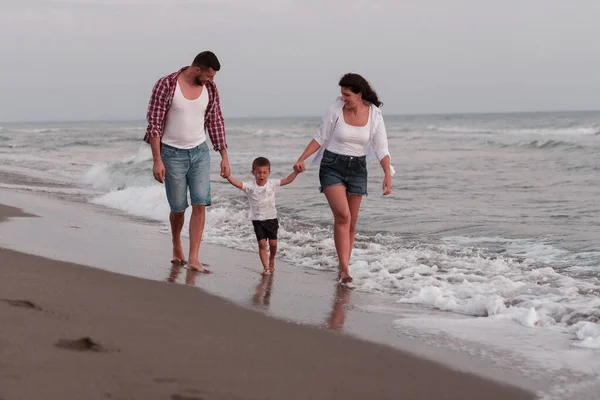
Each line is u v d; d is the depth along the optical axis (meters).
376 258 7.04
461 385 3.25
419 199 12.12
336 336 4.00
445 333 4.23
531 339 4.13
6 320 3.54
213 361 3.27
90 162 23.02
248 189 6.34
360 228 9.20
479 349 3.90
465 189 13.65
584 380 3.39
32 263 5.29
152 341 3.48
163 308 4.28
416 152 27.97
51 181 15.95
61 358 3.03
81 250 6.48
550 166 19.00
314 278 6.13
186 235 8.61
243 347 3.58
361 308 4.91
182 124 6.14
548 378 3.42
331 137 6.24
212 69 6.05
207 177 6.32
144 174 15.06
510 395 3.15
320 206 11.27
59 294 4.29
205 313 4.28
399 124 82.00
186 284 5.25
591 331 4.23
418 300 5.18
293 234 8.53
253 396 2.87
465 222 9.44
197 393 2.83
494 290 5.49
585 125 54.84
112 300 4.31
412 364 3.53
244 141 40.38
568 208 10.59
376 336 4.07
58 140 40.78
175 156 6.19
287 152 28.08
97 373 2.90
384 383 3.21
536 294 5.34
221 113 6.48
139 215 10.19
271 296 5.14
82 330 3.50
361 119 6.12
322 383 3.12
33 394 2.59
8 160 23.67
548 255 7.20
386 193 6.18
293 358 3.47
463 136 43.38
